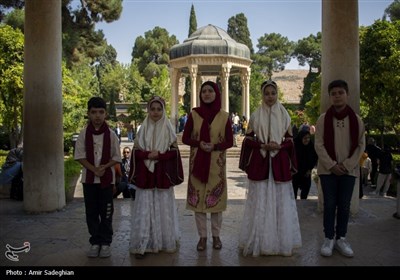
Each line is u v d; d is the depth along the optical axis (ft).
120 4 73.31
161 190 13.56
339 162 13.41
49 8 19.34
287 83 162.61
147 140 13.42
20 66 48.62
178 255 13.44
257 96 109.40
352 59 18.97
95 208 13.53
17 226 17.22
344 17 18.86
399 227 16.93
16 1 65.36
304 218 18.56
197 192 13.69
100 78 172.86
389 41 41.47
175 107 69.31
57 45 19.79
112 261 12.98
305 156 23.21
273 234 13.28
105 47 82.84
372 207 20.74
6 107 51.75
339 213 13.62
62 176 20.47
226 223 17.66
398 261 12.91
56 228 16.90
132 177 13.39
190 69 64.08
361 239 15.23
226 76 64.39
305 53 150.82
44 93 19.42
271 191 13.32
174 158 13.67
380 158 31.83
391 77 40.86
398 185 18.52
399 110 44.29
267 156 13.41
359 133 13.30
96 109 13.34
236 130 72.33
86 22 73.61
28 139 19.52
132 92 141.18
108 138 13.46
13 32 48.96
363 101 47.62
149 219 13.35
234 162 55.11
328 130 13.50
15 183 23.12
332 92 13.42
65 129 67.51
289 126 13.67
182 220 18.31
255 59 160.15
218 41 64.13
